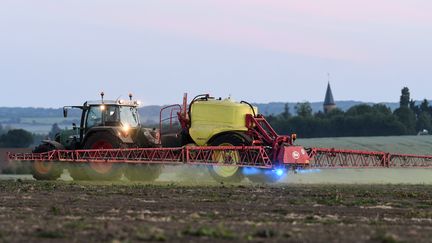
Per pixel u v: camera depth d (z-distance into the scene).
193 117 68.44
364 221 34.28
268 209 39.28
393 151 171.50
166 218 34.56
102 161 66.06
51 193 48.91
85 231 29.48
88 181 63.97
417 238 28.56
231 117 66.94
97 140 68.06
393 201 44.09
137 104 70.69
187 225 31.66
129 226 31.12
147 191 50.19
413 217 36.28
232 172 64.88
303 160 65.50
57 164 67.94
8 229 30.09
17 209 38.94
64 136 71.31
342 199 45.03
